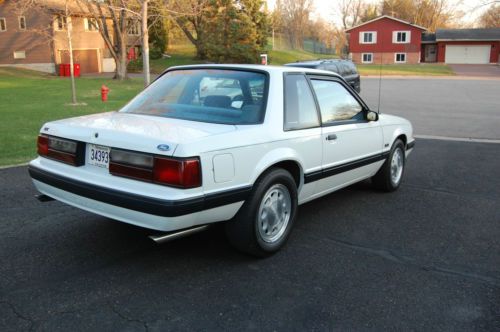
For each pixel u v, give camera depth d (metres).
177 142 3.34
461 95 23.89
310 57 63.44
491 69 50.38
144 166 3.40
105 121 4.05
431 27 71.88
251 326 3.07
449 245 4.51
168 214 3.27
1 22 40.19
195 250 4.24
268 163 3.90
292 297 3.44
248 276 3.76
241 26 43.78
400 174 6.52
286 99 4.29
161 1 29.58
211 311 3.23
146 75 23.30
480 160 8.55
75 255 4.08
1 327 2.99
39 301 3.31
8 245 4.27
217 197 3.50
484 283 3.73
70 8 37.00
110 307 3.25
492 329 3.09
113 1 30.00
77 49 42.81
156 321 3.10
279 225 4.22
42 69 40.78
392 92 25.67
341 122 5.02
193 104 4.31
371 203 5.84
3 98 19.02
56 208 5.32
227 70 4.51
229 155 3.58
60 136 3.98
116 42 33.72
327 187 4.97
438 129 12.70
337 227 4.95
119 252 4.16
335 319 3.17
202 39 47.09
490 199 6.07
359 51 60.06
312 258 4.14
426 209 5.62
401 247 4.44
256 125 3.95
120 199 3.43
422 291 3.58
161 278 3.69
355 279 3.75
